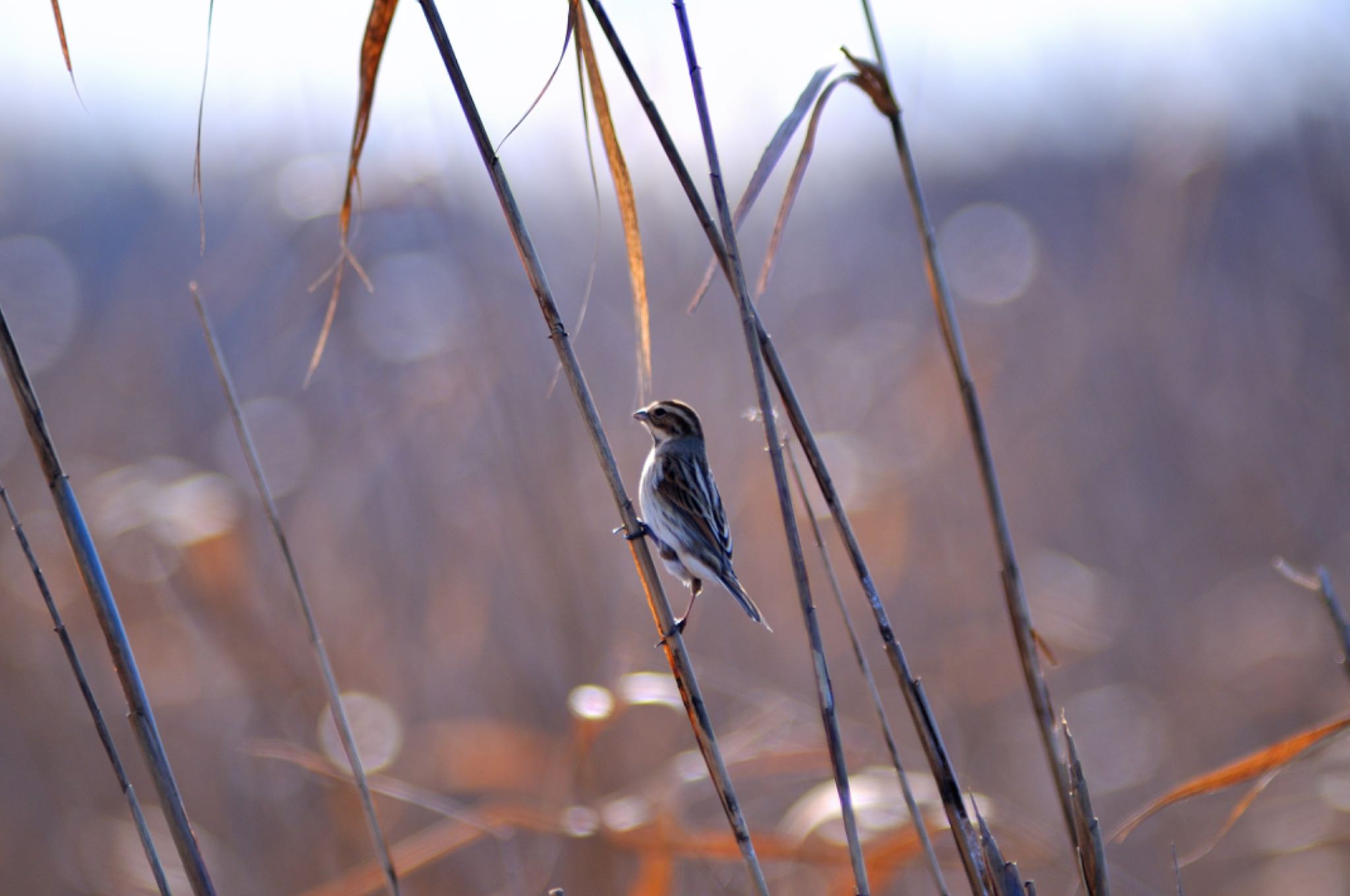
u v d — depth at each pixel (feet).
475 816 29.09
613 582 44.16
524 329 44.55
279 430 49.47
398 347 46.06
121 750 40.93
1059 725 20.61
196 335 54.60
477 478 44.19
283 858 36.68
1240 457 56.85
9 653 40.27
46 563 41.78
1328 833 36.17
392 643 42.37
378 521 45.60
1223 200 62.28
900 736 41.65
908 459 53.52
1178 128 55.01
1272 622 49.85
